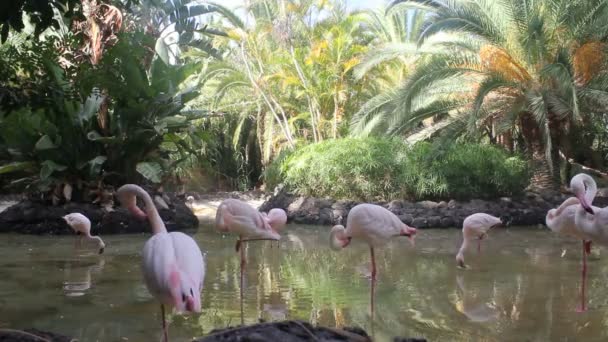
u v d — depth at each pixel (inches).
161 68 518.3
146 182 514.3
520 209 521.7
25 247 378.3
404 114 565.6
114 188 493.7
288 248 374.6
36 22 172.6
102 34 446.9
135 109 480.7
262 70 798.5
